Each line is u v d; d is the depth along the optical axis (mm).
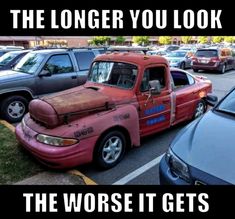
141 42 58719
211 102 4863
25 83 7082
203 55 18562
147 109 5270
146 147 5566
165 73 5570
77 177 4316
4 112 6973
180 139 3334
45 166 4578
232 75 17797
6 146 5270
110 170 4637
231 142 3020
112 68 5488
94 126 4324
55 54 7691
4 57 11234
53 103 4320
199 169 2789
